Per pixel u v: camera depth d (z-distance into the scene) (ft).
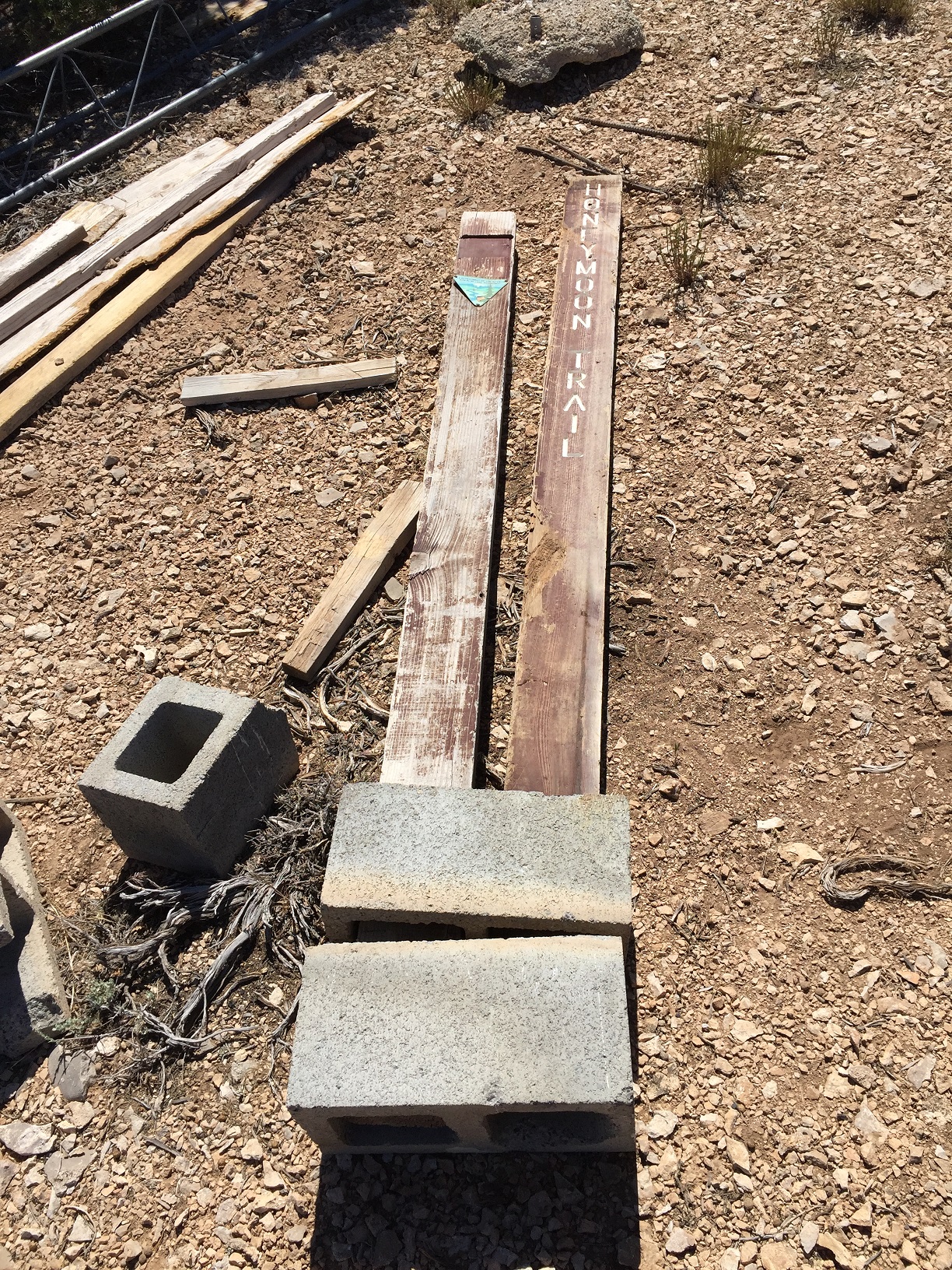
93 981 5.06
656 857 5.34
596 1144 4.33
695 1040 4.75
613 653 6.13
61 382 7.98
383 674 6.19
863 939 4.96
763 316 7.73
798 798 5.45
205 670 6.32
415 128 9.87
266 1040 4.87
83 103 10.47
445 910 4.42
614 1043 4.00
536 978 4.16
